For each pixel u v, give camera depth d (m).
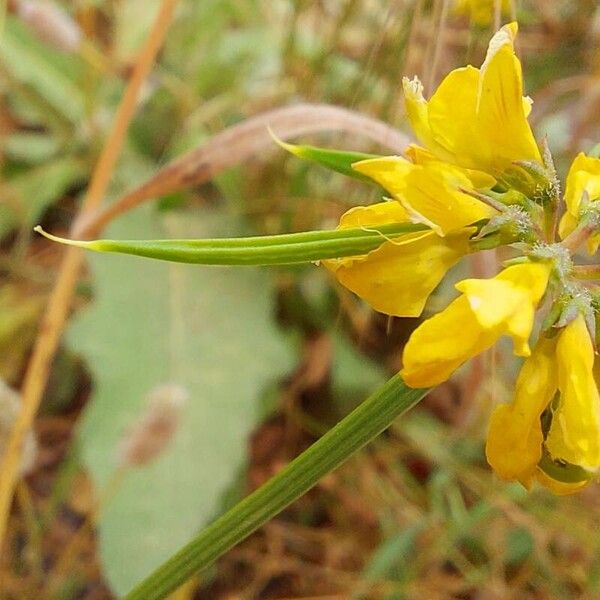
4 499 0.10
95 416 0.12
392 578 0.13
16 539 0.13
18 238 0.16
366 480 0.14
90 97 0.15
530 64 0.14
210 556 0.07
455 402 0.14
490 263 0.10
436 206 0.05
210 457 0.12
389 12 0.12
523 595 0.13
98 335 0.13
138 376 0.13
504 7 0.10
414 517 0.13
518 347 0.05
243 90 0.16
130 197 0.11
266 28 0.17
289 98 0.15
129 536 0.11
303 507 0.14
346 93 0.14
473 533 0.13
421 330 0.05
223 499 0.12
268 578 0.13
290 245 0.05
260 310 0.14
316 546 0.13
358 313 0.14
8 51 0.16
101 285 0.14
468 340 0.05
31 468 0.12
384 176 0.05
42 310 0.15
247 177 0.15
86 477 0.14
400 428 0.14
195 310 0.13
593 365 0.05
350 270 0.05
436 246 0.05
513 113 0.05
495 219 0.05
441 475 0.13
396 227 0.05
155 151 0.16
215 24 0.17
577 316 0.05
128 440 0.09
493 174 0.06
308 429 0.14
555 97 0.14
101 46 0.18
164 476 0.12
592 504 0.13
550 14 0.14
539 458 0.05
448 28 0.12
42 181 0.16
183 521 0.11
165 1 0.11
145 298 0.13
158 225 0.14
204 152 0.11
